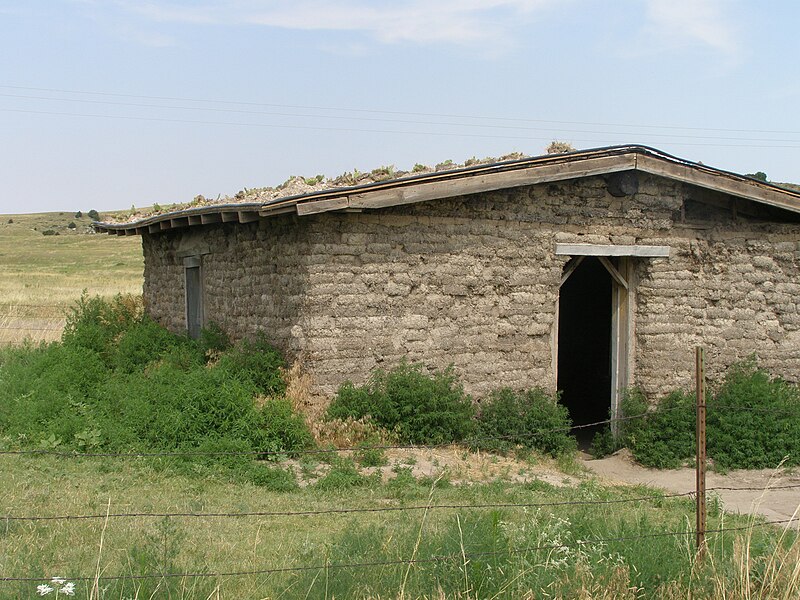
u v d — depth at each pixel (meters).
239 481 9.45
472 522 6.71
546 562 5.88
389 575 5.75
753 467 12.34
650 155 12.72
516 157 12.95
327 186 12.62
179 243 16.92
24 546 6.67
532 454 12.05
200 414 10.59
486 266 12.45
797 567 5.85
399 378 11.55
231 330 14.29
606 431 13.84
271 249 12.67
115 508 8.09
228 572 6.13
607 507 8.93
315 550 6.86
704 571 6.06
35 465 9.55
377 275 11.73
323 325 11.42
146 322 17.81
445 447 11.53
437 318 12.16
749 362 13.78
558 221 12.87
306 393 11.38
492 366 12.55
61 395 12.37
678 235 13.58
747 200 13.85
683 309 13.59
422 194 11.24
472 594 5.56
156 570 5.84
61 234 99.12
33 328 24.55
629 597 5.71
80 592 5.40
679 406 12.93
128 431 10.48
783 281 14.06
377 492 9.31
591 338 18.50
